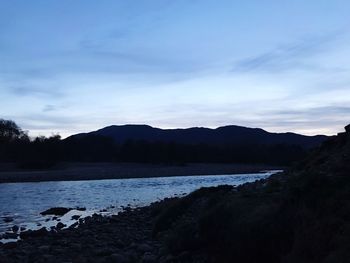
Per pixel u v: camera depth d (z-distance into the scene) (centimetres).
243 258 1040
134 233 2156
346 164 1078
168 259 1313
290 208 1003
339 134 1559
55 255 1742
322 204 898
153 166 16125
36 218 3438
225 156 18538
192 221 1508
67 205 4494
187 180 9581
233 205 1212
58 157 15425
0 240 2286
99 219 2930
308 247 851
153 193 5909
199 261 1228
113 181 9925
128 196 5497
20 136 15412
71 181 10175
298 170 1555
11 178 10550
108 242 1939
